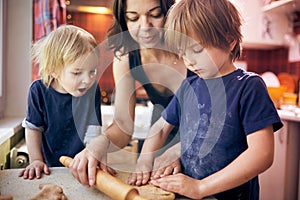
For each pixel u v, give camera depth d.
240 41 0.64
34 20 1.41
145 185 0.58
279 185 1.51
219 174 0.55
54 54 0.67
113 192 0.49
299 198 1.46
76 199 0.53
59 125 0.77
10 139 1.08
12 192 0.55
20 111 1.42
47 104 0.76
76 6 1.46
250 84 0.59
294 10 1.85
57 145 0.79
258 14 1.85
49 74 0.72
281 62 2.09
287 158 1.47
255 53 2.17
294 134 1.46
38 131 0.79
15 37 1.40
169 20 0.60
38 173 0.65
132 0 0.65
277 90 1.76
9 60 1.39
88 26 1.47
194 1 0.59
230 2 0.63
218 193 0.59
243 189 0.65
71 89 0.61
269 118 0.55
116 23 0.70
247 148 0.58
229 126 0.60
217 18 0.58
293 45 1.94
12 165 1.03
